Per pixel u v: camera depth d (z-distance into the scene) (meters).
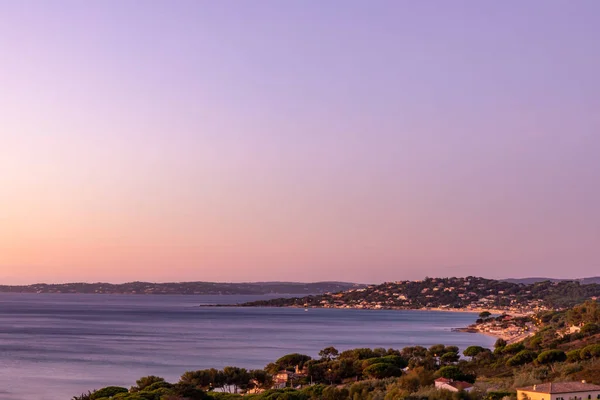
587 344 146.25
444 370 102.06
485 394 83.00
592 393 76.62
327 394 89.00
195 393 90.81
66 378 134.62
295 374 134.38
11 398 110.38
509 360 130.25
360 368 128.50
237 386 118.44
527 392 76.88
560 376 99.44
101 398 84.94
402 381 86.94
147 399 84.00
